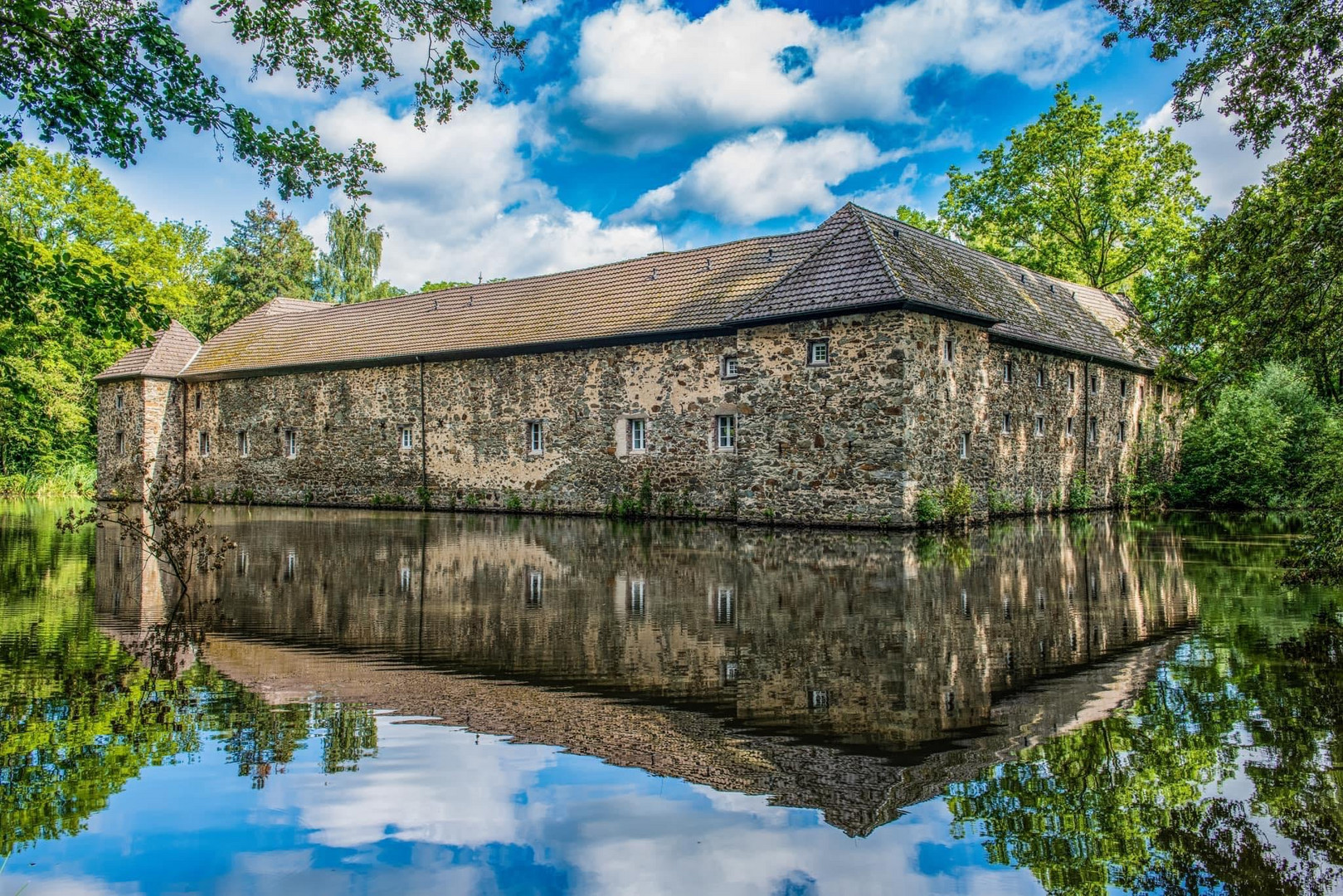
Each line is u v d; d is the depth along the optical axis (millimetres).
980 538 15609
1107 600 8945
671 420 21359
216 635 7520
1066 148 32562
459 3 10469
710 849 3568
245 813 3943
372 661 6535
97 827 3822
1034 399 22438
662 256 25094
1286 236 9805
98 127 9703
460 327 26531
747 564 11898
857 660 6438
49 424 33938
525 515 22516
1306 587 9805
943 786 4148
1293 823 3729
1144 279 33000
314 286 53125
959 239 37562
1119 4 9844
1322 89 9203
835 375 17484
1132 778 4199
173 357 32969
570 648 6910
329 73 10797
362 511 24734
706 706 5363
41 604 9109
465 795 4129
